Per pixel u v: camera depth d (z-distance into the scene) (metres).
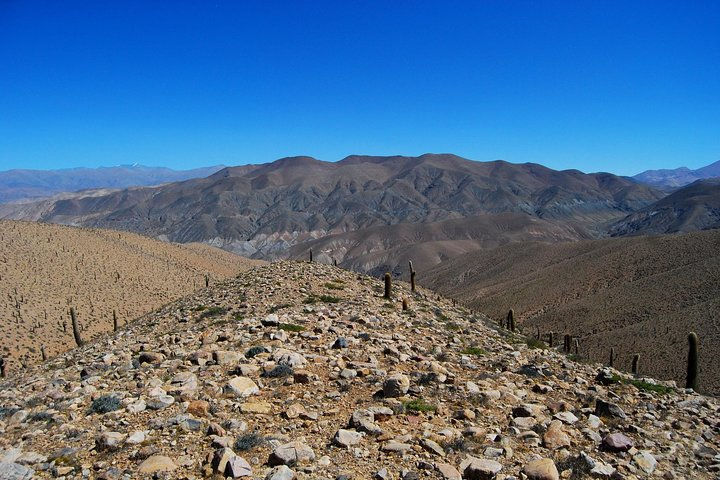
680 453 9.45
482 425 9.70
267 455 8.05
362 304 23.44
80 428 9.21
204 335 17.09
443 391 11.45
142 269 102.81
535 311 139.75
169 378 12.01
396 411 9.99
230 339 16.19
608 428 10.27
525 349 19.25
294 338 16.00
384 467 7.73
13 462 7.77
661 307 111.69
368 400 10.68
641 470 8.46
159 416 9.60
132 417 9.62
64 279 84.06
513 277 190.25
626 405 12.23
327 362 13.22
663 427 10.81
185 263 122.62
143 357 14.16
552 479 7.53
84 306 77.44
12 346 60.31
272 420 9.51
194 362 13.44
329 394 10.87
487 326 26.11
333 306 22.41
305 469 7.50
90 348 23.48
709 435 10.57
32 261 85.44
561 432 9.30
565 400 11.91
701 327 88.56
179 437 8.64
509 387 12.30
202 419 9.45
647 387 14.16
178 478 7.29
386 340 16.05
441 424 9.60
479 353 16.27
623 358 85.56
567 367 16.12
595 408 11.24
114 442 8.38
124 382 12.05
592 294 138.75
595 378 14.67
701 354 77.94
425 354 15.16
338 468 7.64
